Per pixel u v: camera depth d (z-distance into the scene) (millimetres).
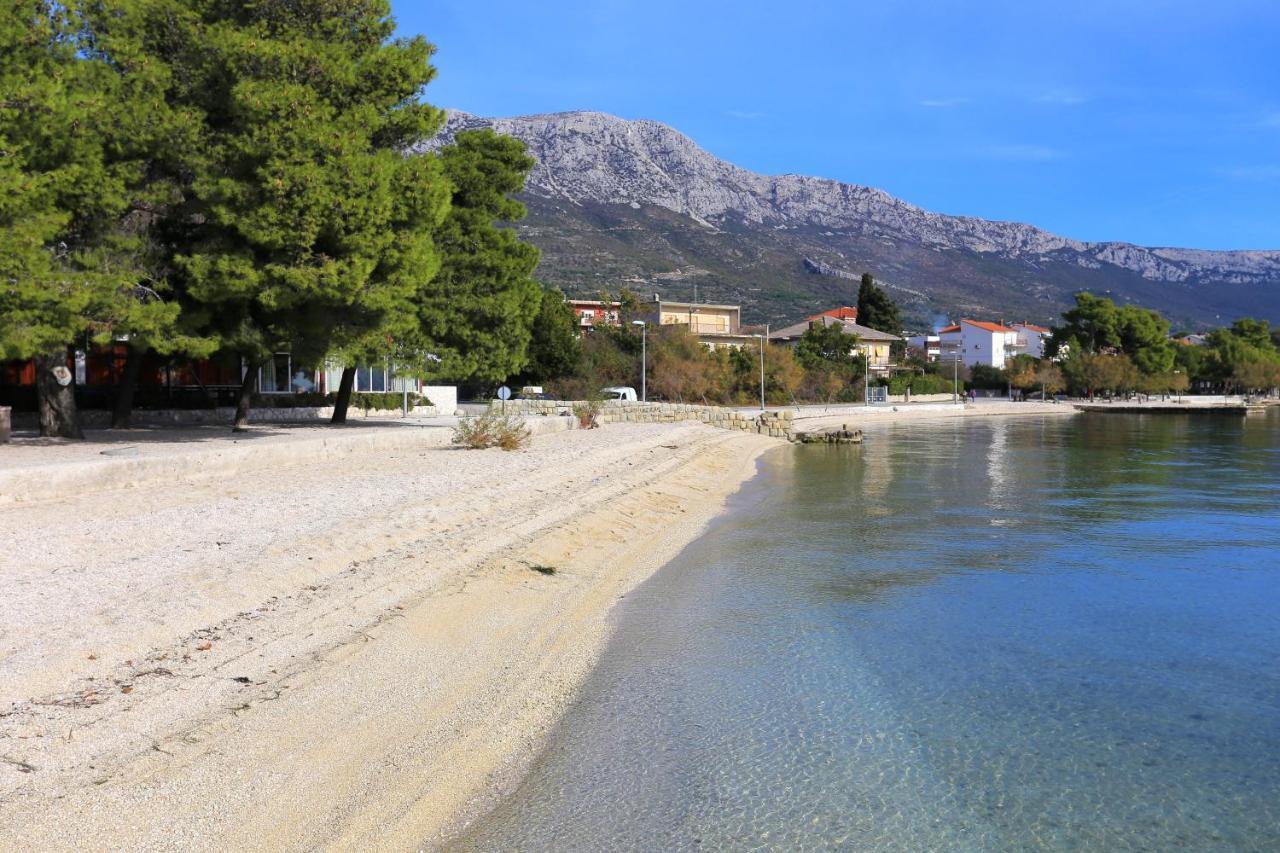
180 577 9383
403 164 24531
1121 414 103750
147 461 16953
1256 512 21641
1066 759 7062
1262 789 6547
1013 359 132625
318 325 24406
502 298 36031
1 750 5633
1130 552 16266
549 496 18344
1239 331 164625
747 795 6332
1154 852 5617
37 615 7867
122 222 23031
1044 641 10422
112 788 5438
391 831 5539
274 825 5367
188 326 23125
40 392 24672
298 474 19484
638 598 12453
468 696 7938
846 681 8891
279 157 21812
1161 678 9094
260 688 7195
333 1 25609
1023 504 23297
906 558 15609
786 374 91688
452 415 47438
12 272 18422
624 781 6523
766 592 12875
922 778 6672
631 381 77000
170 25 23219
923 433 62469
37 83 19500
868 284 141250
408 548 12328
